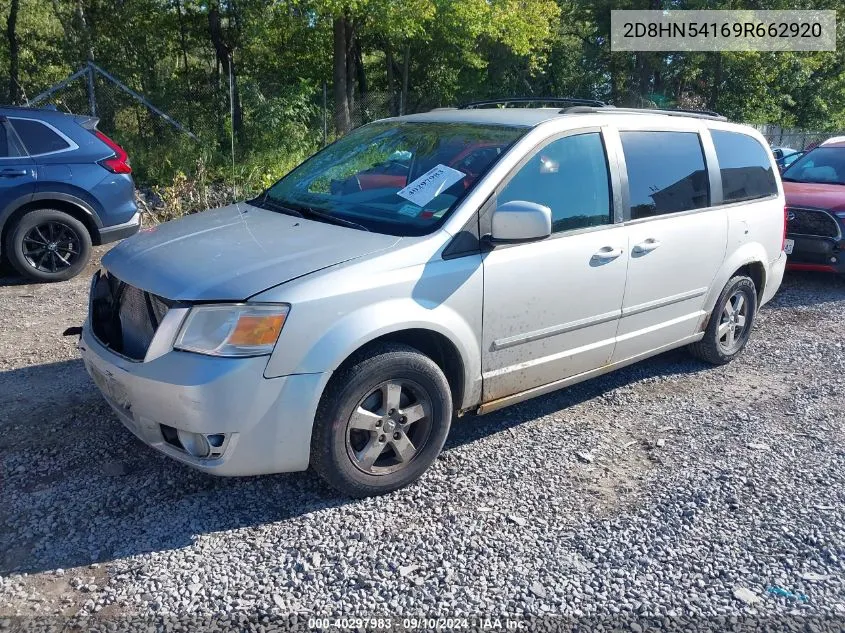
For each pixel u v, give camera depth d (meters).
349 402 3.45
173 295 3.29
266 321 3.21
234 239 3.80
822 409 5.06
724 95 31.98
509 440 4.43
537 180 4.12
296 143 15.08
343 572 3.18
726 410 5.00
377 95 21.17
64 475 3.84
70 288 7.63
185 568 3.16
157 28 16.11
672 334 5.18
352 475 3.58
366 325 3.40
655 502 3.81
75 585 3.03
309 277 3.35
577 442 4.44
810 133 36.94
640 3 28.42
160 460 4.00
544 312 4.16
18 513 3.50
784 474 4.15
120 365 3.40
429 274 3.63
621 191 4.56
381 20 15.37
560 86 31.09
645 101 29.83
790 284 8.73
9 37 15.61
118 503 3.61
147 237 4.04
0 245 7.60
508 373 4.12
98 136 8.22
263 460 3.34
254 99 14.91
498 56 24.47
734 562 3.36
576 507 3.74
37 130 7.79
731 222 5.39
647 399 5.14
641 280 4.70
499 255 3.90
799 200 8.45
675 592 3.15
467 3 17.56
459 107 5.23
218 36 16.02
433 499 3.75
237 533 3.41
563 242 4.19
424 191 4.02
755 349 6.30
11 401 4.69
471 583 3.14
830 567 3.35
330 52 19.12
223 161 13.66
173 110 14.28
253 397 3.22
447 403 3.80
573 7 29.25
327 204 4.25
